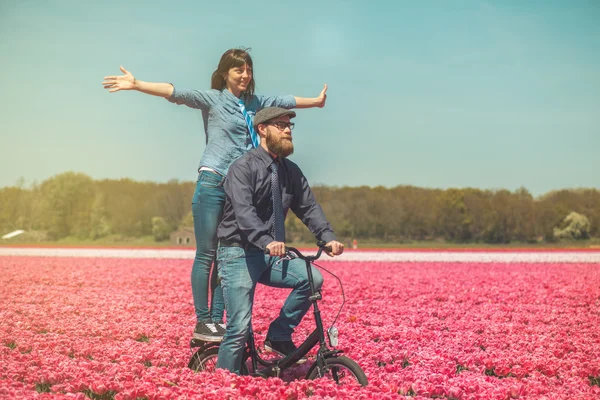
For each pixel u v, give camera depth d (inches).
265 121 252.8
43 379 259.6
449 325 451.8
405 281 828.0
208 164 287.9
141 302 595.8
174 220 5315.0
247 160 254.2
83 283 797.2
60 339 369.7
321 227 257.3
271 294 656.4
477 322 472.1
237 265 255.4
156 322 458.3
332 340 238.7
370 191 5595.5
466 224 5398.6
